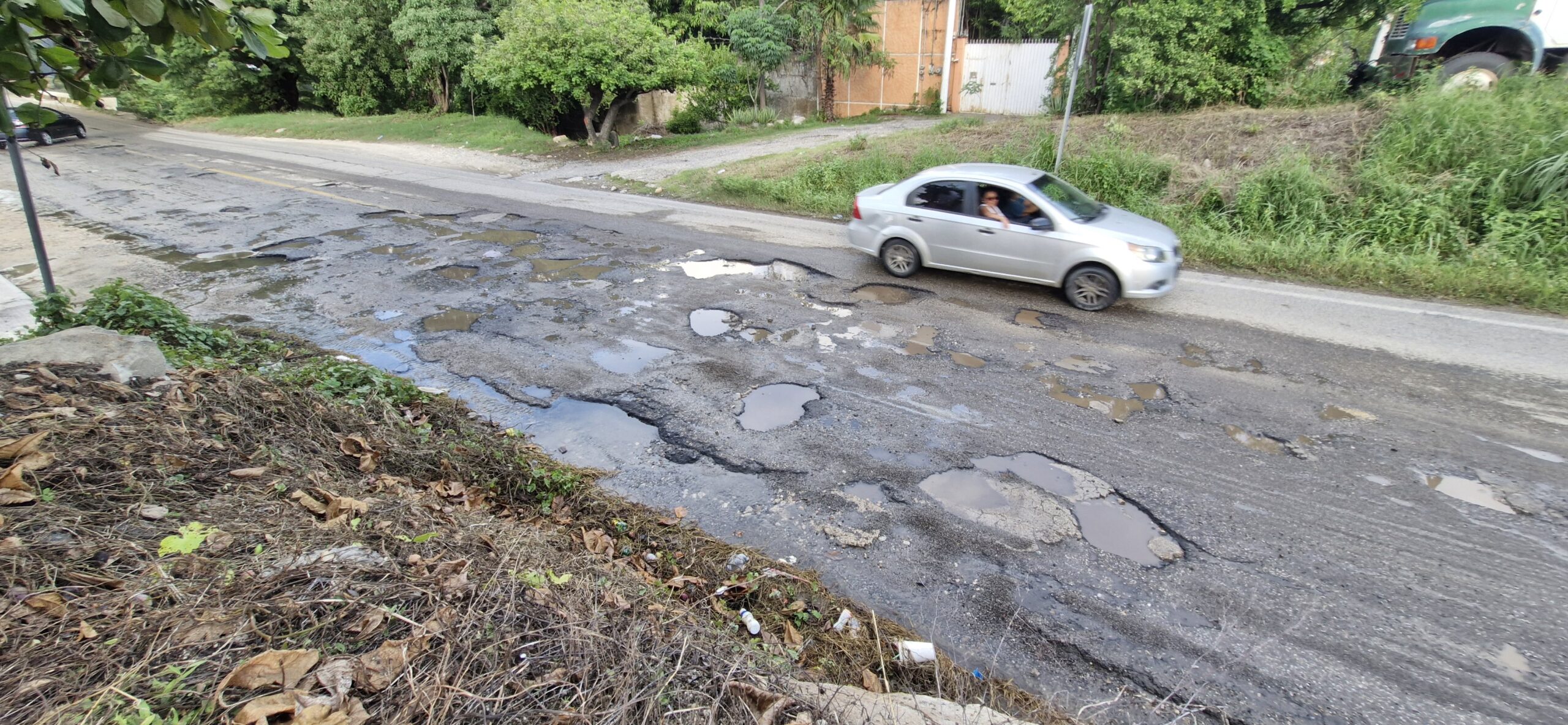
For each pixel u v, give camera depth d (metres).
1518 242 9.35
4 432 3.60
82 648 2.34
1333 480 5.16
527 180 17.16
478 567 3.16
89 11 2.95
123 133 27.38
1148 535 4.61
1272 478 5.19
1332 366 6.92
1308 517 4.76
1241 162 12.34
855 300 8.77
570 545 4.23
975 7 26.19
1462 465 5.31
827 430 5.86
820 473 5.27
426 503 4.13
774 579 4.18
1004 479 5.19
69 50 3.15
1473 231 10.01
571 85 19.22
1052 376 6.79
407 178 17.17
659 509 4.87
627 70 19.08
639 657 2.71
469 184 16.50
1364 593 4.11
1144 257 8.08
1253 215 10.96
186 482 3.65
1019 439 5.71
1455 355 7.11
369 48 29.11
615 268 10.05
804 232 12.02
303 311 8.53
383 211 13.51
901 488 5.09
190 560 2.88
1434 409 6.10
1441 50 13.45
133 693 2.17
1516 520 4.70
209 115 33.28
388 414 5.55
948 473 5.27
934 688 3.49
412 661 2.47
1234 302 8.68
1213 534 4.61
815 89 27.05
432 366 7.04
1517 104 11.12
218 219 12.95
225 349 7.16
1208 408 6.17
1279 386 6.54
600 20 18.83
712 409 6.20
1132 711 3.42
